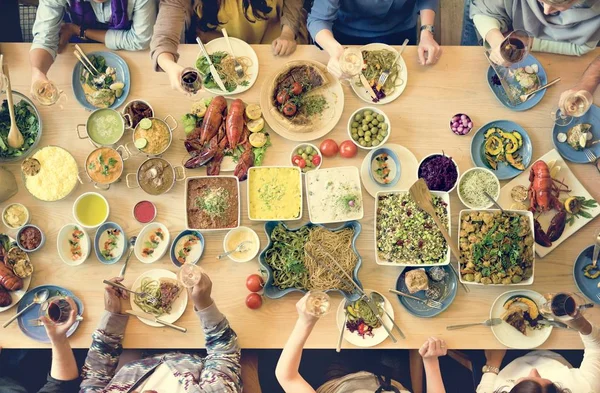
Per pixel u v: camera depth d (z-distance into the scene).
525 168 2.37
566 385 2.21
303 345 2.13
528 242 2.27
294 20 2.55
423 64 2.40
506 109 2.41
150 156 2.36
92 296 2.30
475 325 2.31
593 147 2.39
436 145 2.39
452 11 3.27
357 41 2.84
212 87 2.39
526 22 2.40
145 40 2.37
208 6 2.70
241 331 2.29
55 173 2.31
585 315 2.33
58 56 2.40
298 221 2.36
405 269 2.31
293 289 2.26
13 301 2.29
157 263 2.33
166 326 2.27
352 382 2.48
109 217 2.34
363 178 2.36
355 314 2.29
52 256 2.32
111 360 2.24
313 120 2.38
